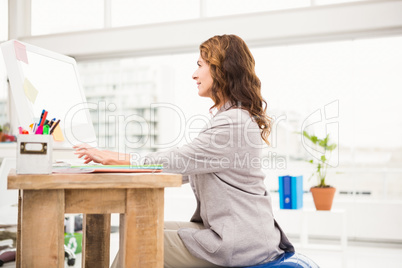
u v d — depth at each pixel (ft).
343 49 13.82
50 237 3.13
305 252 12.12
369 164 14.82
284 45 13.93
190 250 4.11
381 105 13.79
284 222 14.01
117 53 15.48
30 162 3.11
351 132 13.99
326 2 13.43
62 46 15.65
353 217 13.55
